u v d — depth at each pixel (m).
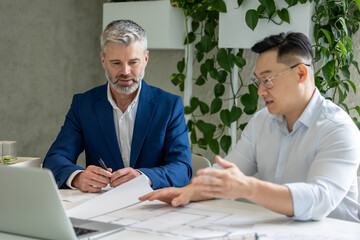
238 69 3.15
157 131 2.11
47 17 3.61
